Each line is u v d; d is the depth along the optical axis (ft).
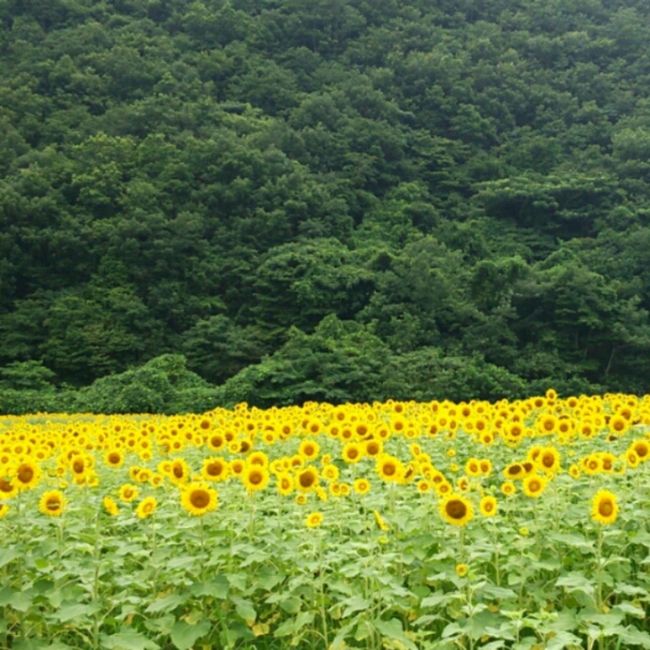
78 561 18.31
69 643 16.72
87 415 101.45
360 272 164.25
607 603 16.96
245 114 260.83
